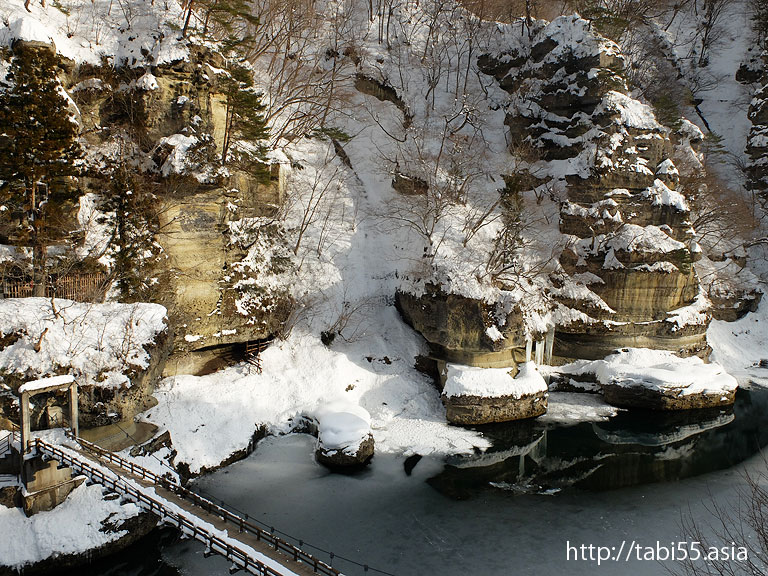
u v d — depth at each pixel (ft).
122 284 84.28
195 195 91.66
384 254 124.06
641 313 118.42
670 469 85.97
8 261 73.92
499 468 84.94
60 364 65.98
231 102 98.32
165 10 94.38
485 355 103.45
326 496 75.41
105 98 87.81
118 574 59.62
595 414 105.19
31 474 57.82
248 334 98.63
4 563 54.03
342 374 100.58
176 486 57.98
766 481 81.66
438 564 61.77
